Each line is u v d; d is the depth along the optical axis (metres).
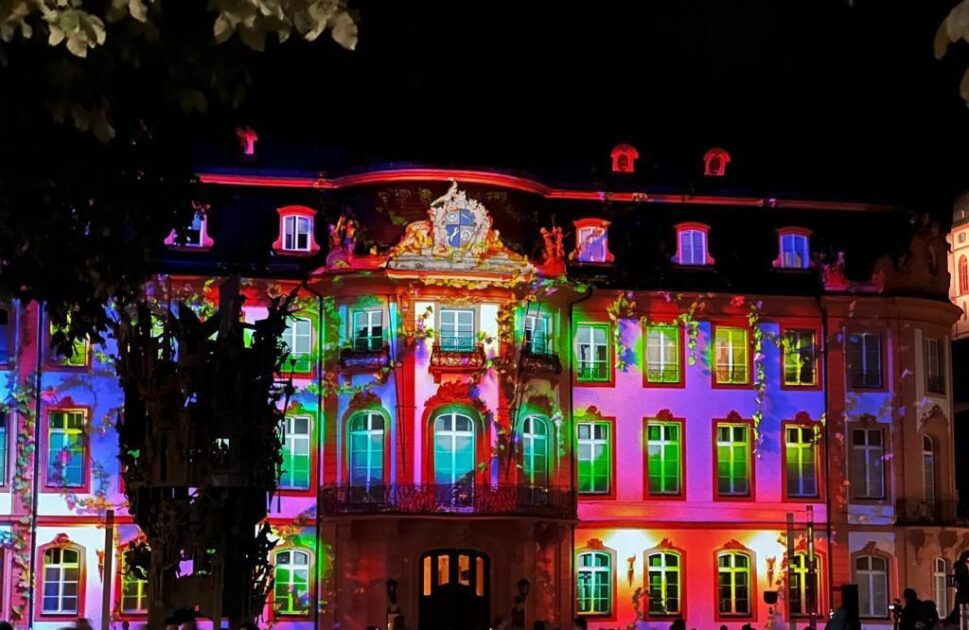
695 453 67.94
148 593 31.31
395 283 64.50
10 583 63.78
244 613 31.55
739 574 67.62
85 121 23.23
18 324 65.12
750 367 68.81
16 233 28.95
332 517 63.94
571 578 66.12
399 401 64.12
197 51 23.95
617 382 67.81
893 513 68.75
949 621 40.19
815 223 70.50
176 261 65.50
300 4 19.69
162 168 31.89
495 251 65.19
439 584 64.00
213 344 31.36
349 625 63.50
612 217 68.88
